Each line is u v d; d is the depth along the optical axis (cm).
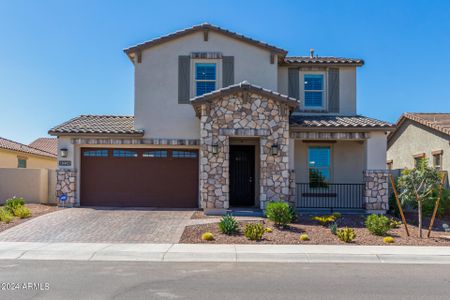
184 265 917
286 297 684
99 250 1034
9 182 1894
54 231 1259
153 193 1770
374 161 1638
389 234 1284
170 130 1744
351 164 1827
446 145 1967
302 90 1869
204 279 794
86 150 1777
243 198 1781
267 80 1758
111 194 1772
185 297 679
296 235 1227
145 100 1747
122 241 1147
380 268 906
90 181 1773
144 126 1741
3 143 2556
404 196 1274
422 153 2206
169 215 1523
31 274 827
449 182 1936
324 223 1389
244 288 734
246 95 1552
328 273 854
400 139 2514
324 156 1838
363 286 755
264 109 1556
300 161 1828
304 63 1842
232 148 1795
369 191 1625
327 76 1869
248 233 1180
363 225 1404
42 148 3391
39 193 1889
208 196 1538
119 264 923
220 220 1321
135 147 1773
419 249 1087
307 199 1806
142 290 717
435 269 901
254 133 1548
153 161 1777
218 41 1762
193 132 1748
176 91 1755
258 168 1769
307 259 988
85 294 693
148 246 1084
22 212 1462
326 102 1861
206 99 1540
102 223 1367
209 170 1542
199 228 1280
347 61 1847
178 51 1761
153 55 1759
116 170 1777
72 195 1719
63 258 980
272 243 1133
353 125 1612
